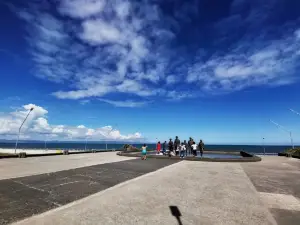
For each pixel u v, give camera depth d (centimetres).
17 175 1062
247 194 770
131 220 513
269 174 1237
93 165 1536
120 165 1569
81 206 613
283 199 711
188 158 2088
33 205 621
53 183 906
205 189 837
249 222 512
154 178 1058
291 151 3142
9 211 567
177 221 513
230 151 3809
